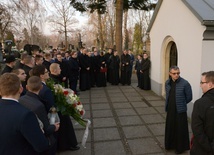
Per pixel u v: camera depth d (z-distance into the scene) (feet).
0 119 6.55
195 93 21.26
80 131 18.72
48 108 11.04
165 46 29.22
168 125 14.79
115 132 18.40
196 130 8.25
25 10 39.88
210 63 20.48
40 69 12.50
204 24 18.97
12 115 6.56
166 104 15.01
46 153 10.31
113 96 30.89
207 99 8.32
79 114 13.06
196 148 8.86
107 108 25.25
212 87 8.43
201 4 21.50
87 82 34.91
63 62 26.16
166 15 27.58
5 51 73.10
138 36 101.19
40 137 6.91
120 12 41.42
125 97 30.27
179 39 24.35
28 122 6.64
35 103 9.34
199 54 20.51
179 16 24.13
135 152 14.98
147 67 33.86
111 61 38.68
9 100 6.82
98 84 37.50
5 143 6.46
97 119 21.65
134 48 102.12
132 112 23.67
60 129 14.58
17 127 6.47
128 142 16.49
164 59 29.86
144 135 17.70
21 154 6.61
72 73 29.60
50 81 13.20
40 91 10.91
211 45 20.26
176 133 14.60
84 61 33.78
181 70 23.89
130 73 39.09
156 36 31.53
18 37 88.22
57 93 12.48
